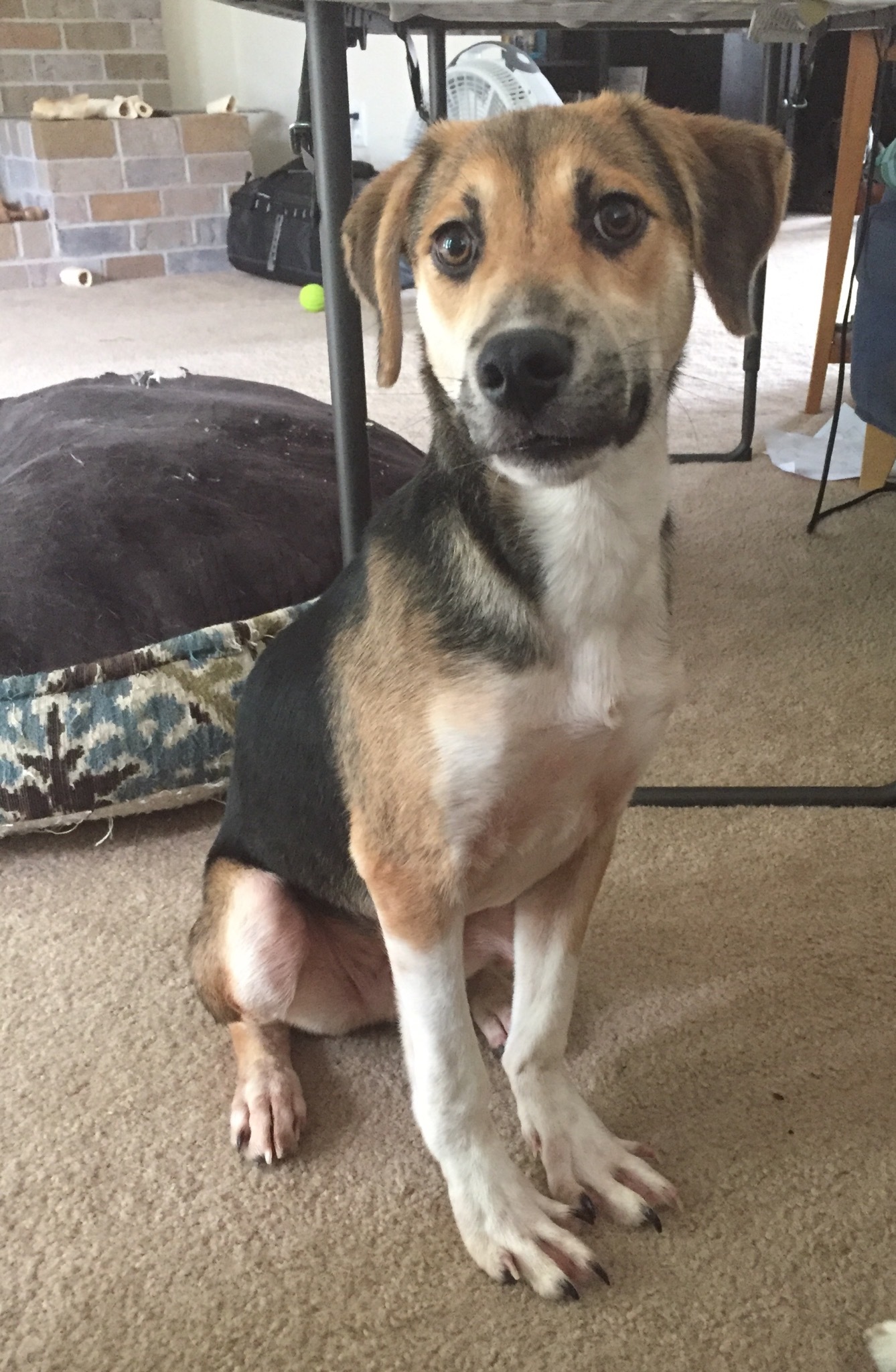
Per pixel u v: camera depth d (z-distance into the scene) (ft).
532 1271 3.20
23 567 5.40
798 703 6.18
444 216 3.28
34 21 17.08
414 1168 3.66
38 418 7.22
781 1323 3.12
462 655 3.20
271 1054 3.96
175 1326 3.15
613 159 3.19
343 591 3.77
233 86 18.90
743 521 8.35
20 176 17.20
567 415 2.93
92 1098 3.93
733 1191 3.54
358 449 5.24
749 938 4.61
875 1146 3.68
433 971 3.29
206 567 5.57
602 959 4.51
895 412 6.88
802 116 18.11
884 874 4.94
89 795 5.08
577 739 3.31
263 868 4.03
